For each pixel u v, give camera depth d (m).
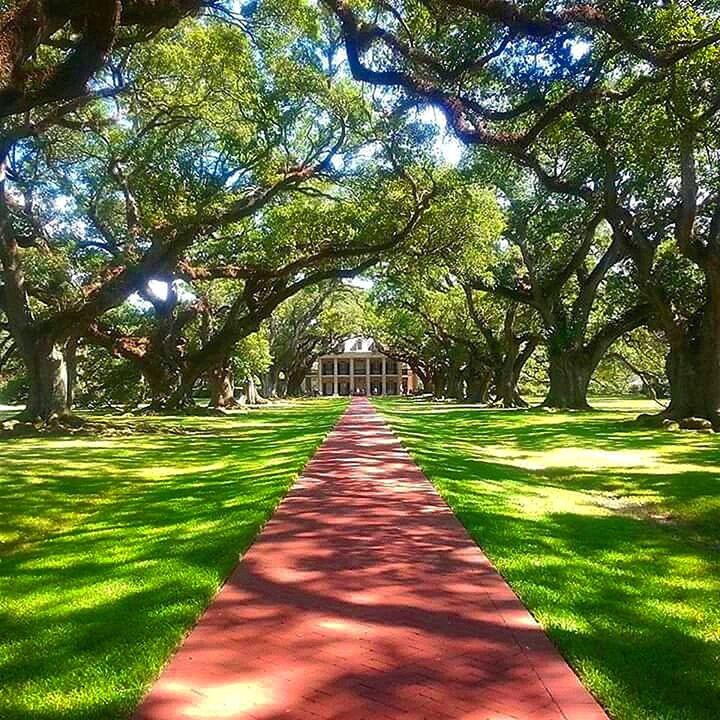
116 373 42.75
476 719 3.62
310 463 13.94
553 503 10.59
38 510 10.49
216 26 21.14
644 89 14.93
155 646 4.51
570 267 37.59
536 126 13.59
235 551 6.91
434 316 53.03
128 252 26.28
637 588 6.07
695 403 24.88
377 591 5.76
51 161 27.06
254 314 34.41
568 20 11.55
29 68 9.41
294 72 23.42
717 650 4.62
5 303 24.86
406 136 25.03
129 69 21.95
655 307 25.19
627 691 3.94
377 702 3.81
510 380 48.00
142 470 14.95
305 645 4.61
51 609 5.43
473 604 5.45
